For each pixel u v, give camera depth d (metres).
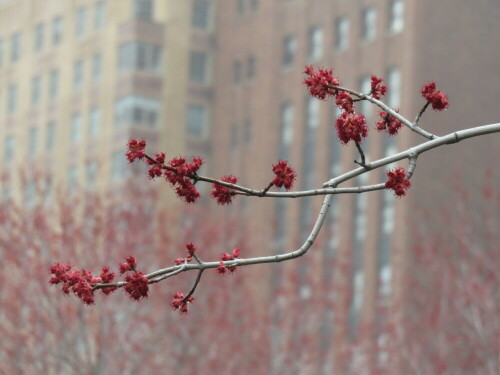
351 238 77.81
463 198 61.97
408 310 51.56
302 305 51.34
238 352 47.22
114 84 94.75
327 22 85.19
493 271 48.56
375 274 75.75
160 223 49.25
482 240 58.50
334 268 66.50
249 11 92.62
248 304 50.12
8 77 106.56
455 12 79.44
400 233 74.25
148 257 47.69
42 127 101.62
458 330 47.25
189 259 7.75
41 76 102.75
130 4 96.12
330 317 52.47
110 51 95.75
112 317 41.34
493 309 46.06
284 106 88.31
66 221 45.88
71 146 97.69
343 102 8.00
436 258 53.06
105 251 45.84
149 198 55.16
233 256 7.85
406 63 78.62
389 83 79.94
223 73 94.56
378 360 48.75
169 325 44.97
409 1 79.06
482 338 44.88
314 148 84.44
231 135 92.81
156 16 96.06
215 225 58.16
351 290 56.75
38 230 44.66
